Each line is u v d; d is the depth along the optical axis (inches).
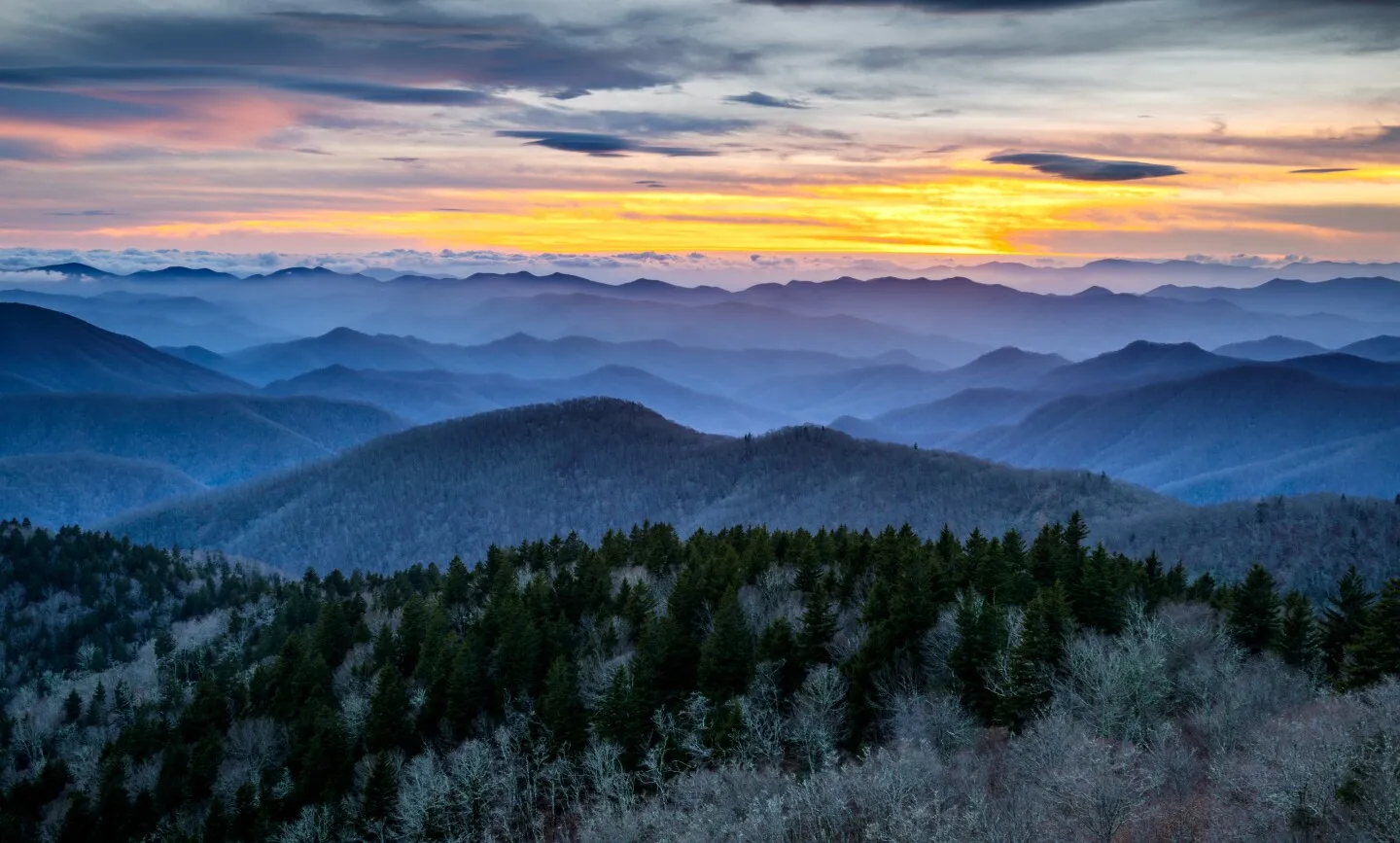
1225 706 2390.5
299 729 3636.8
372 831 3002.0
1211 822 1876.2
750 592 4045.3
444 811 2893.7
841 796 2193.7
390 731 3422.7
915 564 3740.2
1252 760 1977.1
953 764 2332.7
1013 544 4367.6
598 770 2770.7
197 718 4079.7
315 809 3176.7
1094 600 3164.4
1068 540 4566.9
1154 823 1911.9
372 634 4849.9
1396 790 1702.8
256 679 4284.0
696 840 2172.7
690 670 3390.7
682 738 2908.5
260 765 3661.4
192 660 5713.6
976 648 2773.1
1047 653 2711.6
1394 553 7701.8
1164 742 2162.9
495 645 3919.8
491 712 3508.9
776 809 2124.8
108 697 5315.0
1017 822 1907.0
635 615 3991.1
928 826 1959.9
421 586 6461.6
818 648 3186.5
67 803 3855.8
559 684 3137.3
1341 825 1761.8
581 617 4202.8
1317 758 1859.0
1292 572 7711.6
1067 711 2425.0
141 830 3518.7
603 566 4722.0
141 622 7337.6
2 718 5152.6
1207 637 2952.8
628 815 2496.3
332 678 4220.0
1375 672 2613.2
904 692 2837.1
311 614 5994.1
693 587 3900.1
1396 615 2721.5
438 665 3720.5
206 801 3607.3
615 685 2999.5
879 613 3356.3
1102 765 1925.4
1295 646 2930.6
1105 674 2474.2
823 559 4601.4
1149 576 4119.1
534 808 2942.9
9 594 7480.3
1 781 4512.8
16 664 6638.8
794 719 2883.9
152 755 4037.9
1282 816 1804.9
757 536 5216.5
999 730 2546.8
